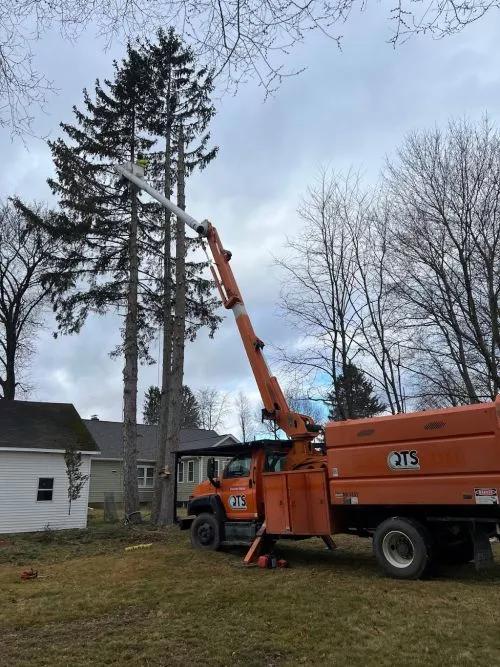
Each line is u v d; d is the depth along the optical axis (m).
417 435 7.99
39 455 19.25
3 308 30.08
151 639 5.48
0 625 6.13
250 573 8.92
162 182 20.12
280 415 10.73
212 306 19.83
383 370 19.25
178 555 10.86
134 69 19.38
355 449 8.67
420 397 17.81
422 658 4.81
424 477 7.89
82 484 18.48
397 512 8.66
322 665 4.70
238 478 10.96
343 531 9.20
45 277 18.83
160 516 16.91
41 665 4.78
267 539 10.27
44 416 22.00
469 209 16.45
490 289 15.73
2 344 30.31
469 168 16.59
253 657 4.94
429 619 5.96
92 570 9.73
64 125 19.16
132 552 11.79
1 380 30.06
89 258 19.31
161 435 18.95
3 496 18.28
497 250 16.19
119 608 6.82
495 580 7.92
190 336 19.83
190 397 66.25
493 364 15.45
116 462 33.09
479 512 7.78
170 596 7.36
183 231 18.56
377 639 5.35
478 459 7.41
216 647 5.21
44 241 28.33
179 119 19.59
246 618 6.18
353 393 20.23
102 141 19.62
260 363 11.09
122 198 19.50
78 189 18.72
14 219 28.91
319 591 7.38
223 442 35.56
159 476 17.12
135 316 18.94
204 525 11.47
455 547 8.80
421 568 7.90
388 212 24.64
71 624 6.15
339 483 8.84
